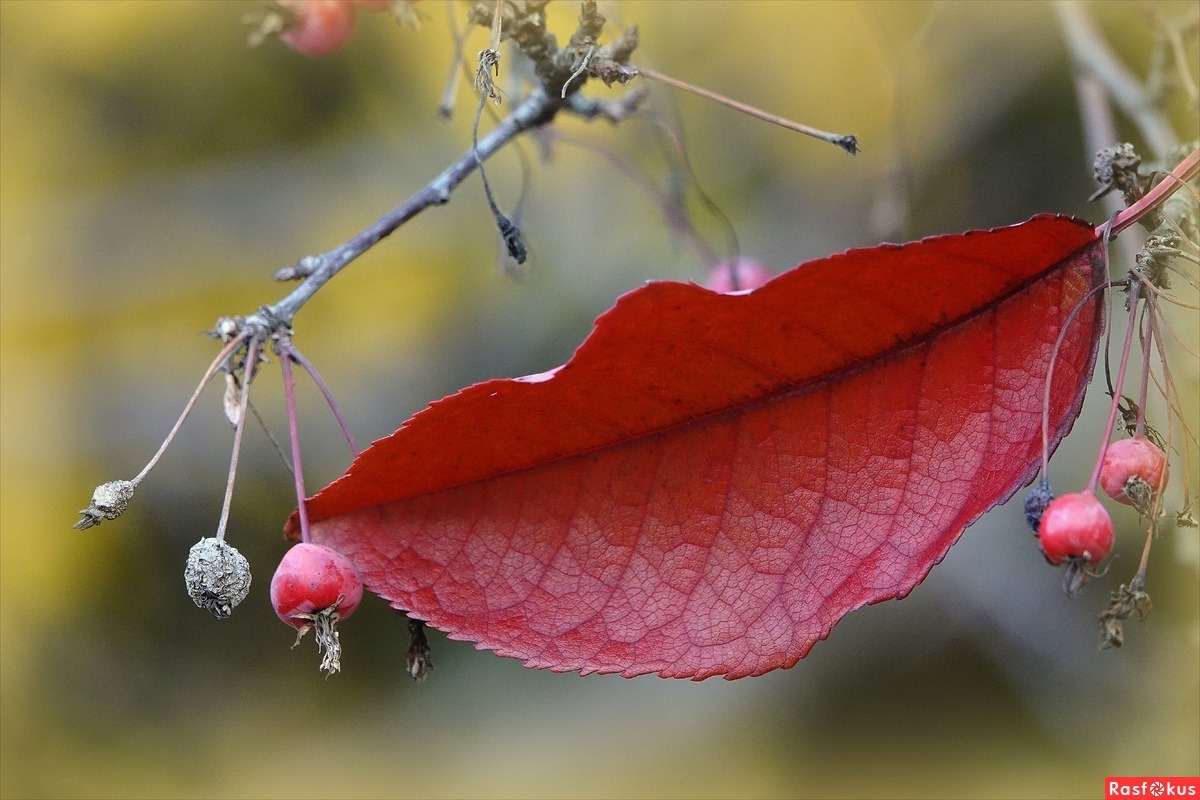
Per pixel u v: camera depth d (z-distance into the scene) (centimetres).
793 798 64
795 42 74
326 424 74
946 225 70
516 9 45
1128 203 43
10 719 72
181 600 75
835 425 41
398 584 42
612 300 73
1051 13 68
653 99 58
